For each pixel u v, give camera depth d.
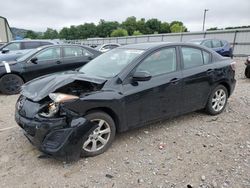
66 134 3.43
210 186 3.21
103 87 3.90
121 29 80.31
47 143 3.46
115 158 3.81
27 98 3.83
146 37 38.50
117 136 4.50
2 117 5.68
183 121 5.20
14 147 4.12
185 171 3.51
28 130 3.57
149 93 4.25
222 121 5.24
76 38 95.19
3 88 7.94
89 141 3.75
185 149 4.10
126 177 3.38
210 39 16.30
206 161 3.75
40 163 3.67
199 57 5.15
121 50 4.89
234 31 26.97
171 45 4.76
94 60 5.11
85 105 3.61
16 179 3.33
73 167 3.58
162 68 4.54
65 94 3.58
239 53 26.83
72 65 8.92
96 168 3.56
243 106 6.23
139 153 3.96
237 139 4.46
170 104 4.62
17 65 8.05
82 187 3.19
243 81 10.27
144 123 4.37
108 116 3.89
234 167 3.60
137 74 4.03
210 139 4.45
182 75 4.72
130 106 4.08
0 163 3.67
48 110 3.53
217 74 5.28
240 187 3.18
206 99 5.27
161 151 4.03
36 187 3.18
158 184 3.24
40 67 8.37
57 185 3.22
